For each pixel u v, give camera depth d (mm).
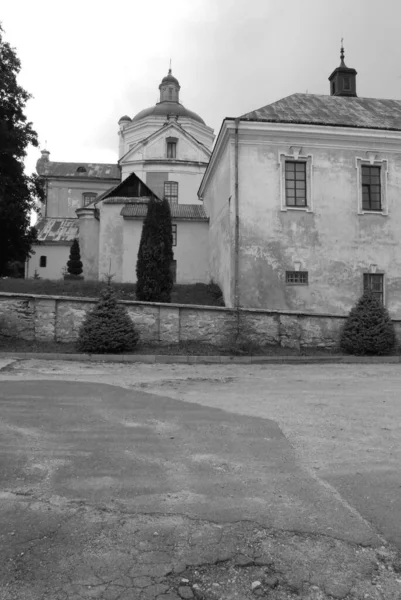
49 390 8031
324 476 4273
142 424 5984
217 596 2549
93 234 31359
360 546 3059
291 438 5469
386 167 19328
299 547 3029
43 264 41281
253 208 18312
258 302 18062
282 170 18609
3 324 13617
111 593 2545
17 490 3811
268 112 19844
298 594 2580
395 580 2719
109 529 3199
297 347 14633
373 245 19062
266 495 3822
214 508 3561
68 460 4562
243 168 18359
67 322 13836
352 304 18703
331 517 3447
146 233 18547
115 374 10305
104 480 4062
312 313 14914
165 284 18375
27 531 3146
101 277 27172
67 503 3588
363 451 5023
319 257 18609
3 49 26453
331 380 9945
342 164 19078
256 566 2818
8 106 26703
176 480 4105
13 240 28531
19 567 2746
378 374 10961
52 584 2605
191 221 25391
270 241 18344
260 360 13383
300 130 18562
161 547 2994
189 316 14312
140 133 45594
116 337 12977
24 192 27766
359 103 22531
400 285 19094
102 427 5797
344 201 18984
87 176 51469
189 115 46000
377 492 3918
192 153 41500
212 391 8477
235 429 5824
